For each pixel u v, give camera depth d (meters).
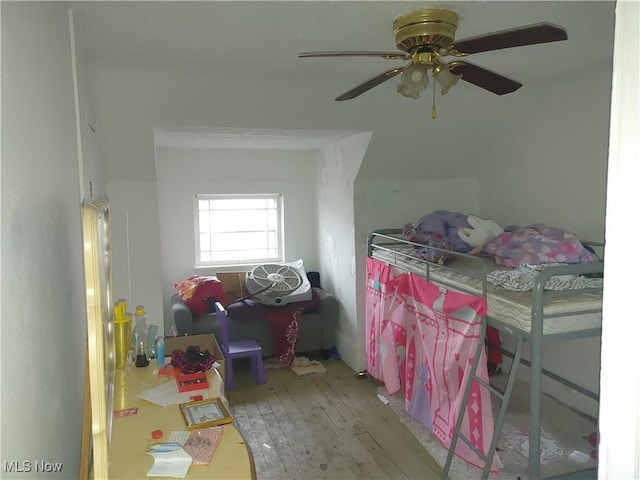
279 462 2.83
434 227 3.25
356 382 3.92
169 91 2.82
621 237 0.59
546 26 1.51
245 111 3.09
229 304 4.36
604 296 0.62
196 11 1.83
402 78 1.93
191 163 4.60
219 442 1.60
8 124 0.91
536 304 2.05
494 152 3.96
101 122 2.90
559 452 2.80
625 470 0.61
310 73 2.72
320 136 3.79
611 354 0.61
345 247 4.20
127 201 3.26
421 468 2.76
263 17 1.90
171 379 2.09
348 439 3.07
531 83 3.31
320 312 4.35
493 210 4.04
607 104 2.96
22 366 0.96
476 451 2.41
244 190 4.77
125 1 1.72
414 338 3.13
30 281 1.04
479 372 2.50
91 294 1.09
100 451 1.13
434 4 1.79
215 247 4.84
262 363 3.89
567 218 3.30
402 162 3.86
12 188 0.93
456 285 2.68
